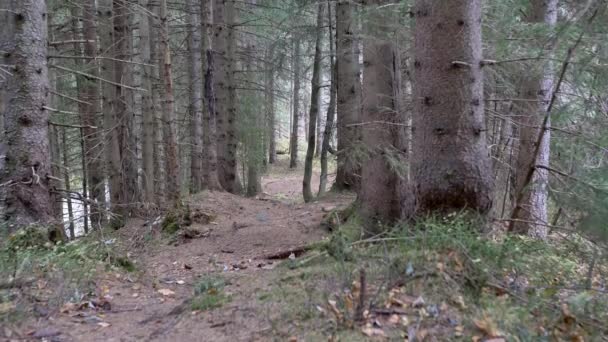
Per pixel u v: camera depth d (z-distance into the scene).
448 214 4.07
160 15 9.34
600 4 4.14
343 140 9.46
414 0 4.39
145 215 10.38
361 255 4.00
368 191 5.79
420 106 4.23
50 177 6.09
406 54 5.90
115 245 7.18
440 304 3.13
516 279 3.65
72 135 15.14
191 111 15.91
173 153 9.60
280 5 13.53
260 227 8.23
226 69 12.98
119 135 10.66
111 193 9.92
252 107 15.15
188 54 15.40
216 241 7.91
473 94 4.09
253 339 2.98
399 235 4.15
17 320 3.45
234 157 13.15
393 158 5.26
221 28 12.70
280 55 14.10
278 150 33.97
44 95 6.05
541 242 4.75
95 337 3.33
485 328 2.87
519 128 7.41
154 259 7.24
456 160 4.07
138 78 11.99
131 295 4.75
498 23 5.53
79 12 11.26
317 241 6.40
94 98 10.78
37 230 5.63
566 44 4.54
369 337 2.83
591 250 4.70
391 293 3.28
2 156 5.88
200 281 5.04
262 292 3.75
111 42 9.80
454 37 4.02
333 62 12.55
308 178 13.21
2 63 5.87
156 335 3.30
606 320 3.27
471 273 3.48
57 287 4.23
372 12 5.34
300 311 3.25
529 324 3.07
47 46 6.16
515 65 5.47
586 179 4.63
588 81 5.24
